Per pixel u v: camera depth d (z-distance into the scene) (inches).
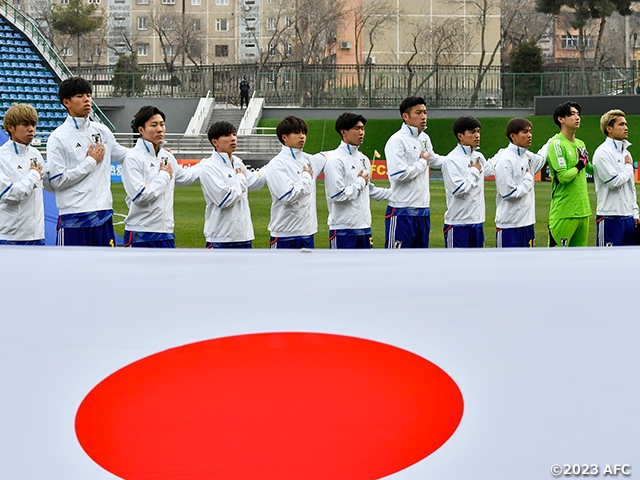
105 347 97.4
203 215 522.0
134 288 117.5
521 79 1365.7
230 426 81.3
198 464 76.4
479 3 1975.9
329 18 1792.6
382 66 1551.4
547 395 85.2
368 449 78.1
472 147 294.0
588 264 126.3
